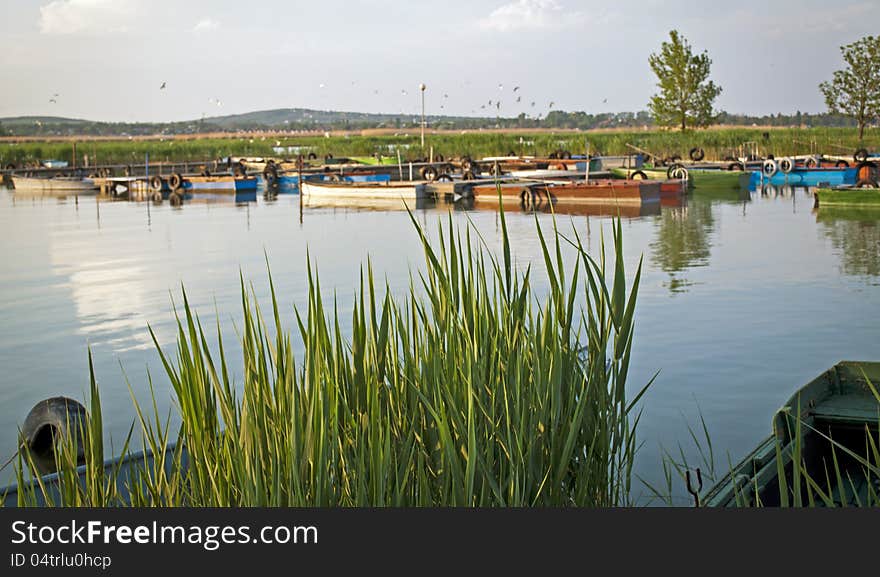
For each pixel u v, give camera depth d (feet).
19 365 31.81
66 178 140.87
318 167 150.61
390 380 11.13
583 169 138.72
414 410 10.71
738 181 114.42
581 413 10.77
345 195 113.70
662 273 48.70
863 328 34.30
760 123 503.20
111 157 194.90
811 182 127.85
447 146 187.32
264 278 49.32
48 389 28.94
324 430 9.52
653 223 77.00
